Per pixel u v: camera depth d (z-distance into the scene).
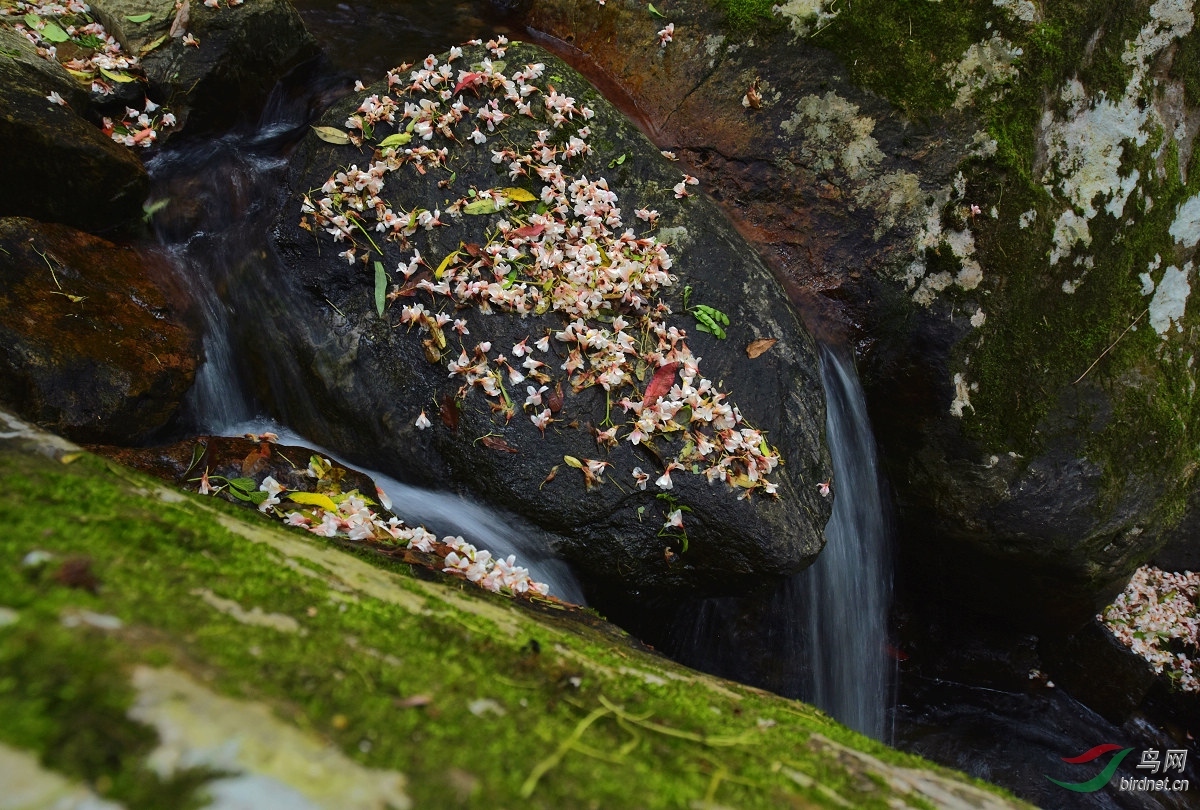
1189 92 4.21
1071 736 4.72
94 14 4.05
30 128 3.15
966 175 3.84
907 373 3.97
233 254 3.62
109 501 1.76
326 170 3.55
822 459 3.46
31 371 2.77
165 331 3.23
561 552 3.19
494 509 3.22
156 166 3.75
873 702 4.49
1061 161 3.96
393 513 3.10
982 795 1.81
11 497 1.64
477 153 3.56
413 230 3.43
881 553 4.34
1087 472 3.99
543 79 3.75
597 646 2.19
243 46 3.91
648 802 1.34
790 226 4.12
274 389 3.50
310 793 1.15
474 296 3.30
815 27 4.09
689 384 3.23
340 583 1.85
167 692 1.21
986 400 3.91
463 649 1.69
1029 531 4.06
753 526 3.13
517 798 1.26
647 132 4.39
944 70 3.91
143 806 1.06
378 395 3.33
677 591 3.35
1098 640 4.80
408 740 1.31
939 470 4.08
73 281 3.12
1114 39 3.97
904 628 4.80
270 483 2.83
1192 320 4.38
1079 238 3.96
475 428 3.19
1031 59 3.81
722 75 4.29
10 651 1.19
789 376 3.46
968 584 4.57
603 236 3.49
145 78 3.81
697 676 2.32
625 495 3.12
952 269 3.86
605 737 1.51
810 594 3.96
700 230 3.62
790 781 1.53
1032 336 3.93
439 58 3.85
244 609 1.52
